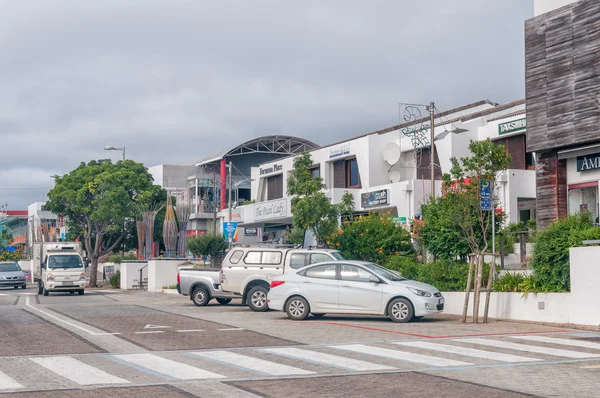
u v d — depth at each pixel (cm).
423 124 4638
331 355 1284
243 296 2414
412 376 1063
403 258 2598
